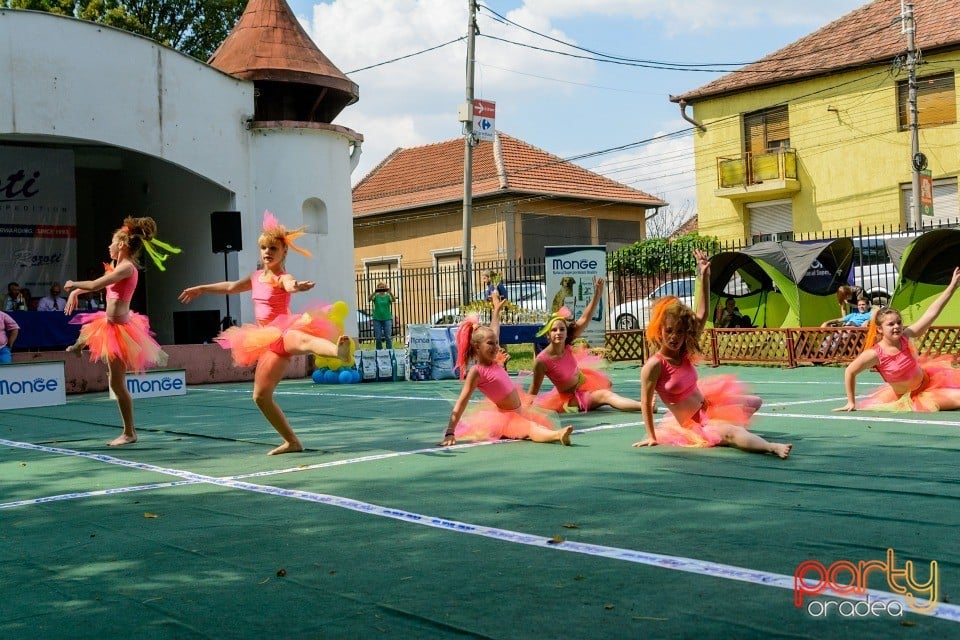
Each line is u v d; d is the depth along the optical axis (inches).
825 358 584.1
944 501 176.2
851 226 1145.4
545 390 445.7
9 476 253.1
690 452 247.6
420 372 598.9
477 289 1184.2
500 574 138.9
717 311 736.3
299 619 122.3
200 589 138.1
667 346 254.8
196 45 1266.0
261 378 267.1
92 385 585.9
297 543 164.2
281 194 746.8
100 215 902.4
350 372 598.5
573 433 295.0
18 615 128.7
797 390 430.0
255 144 745.6
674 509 178.2
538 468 231.8
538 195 1385.3
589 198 1444.4
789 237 1202.0
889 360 319.9
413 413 382.3
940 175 1080.8
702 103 1261.1
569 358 346.6
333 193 775.1
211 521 184.7
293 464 255.0
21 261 773.3
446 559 149.2
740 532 158.2
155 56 692.7
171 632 119.5
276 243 270.4
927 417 303.4
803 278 701.9
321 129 762.8
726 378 266.4
